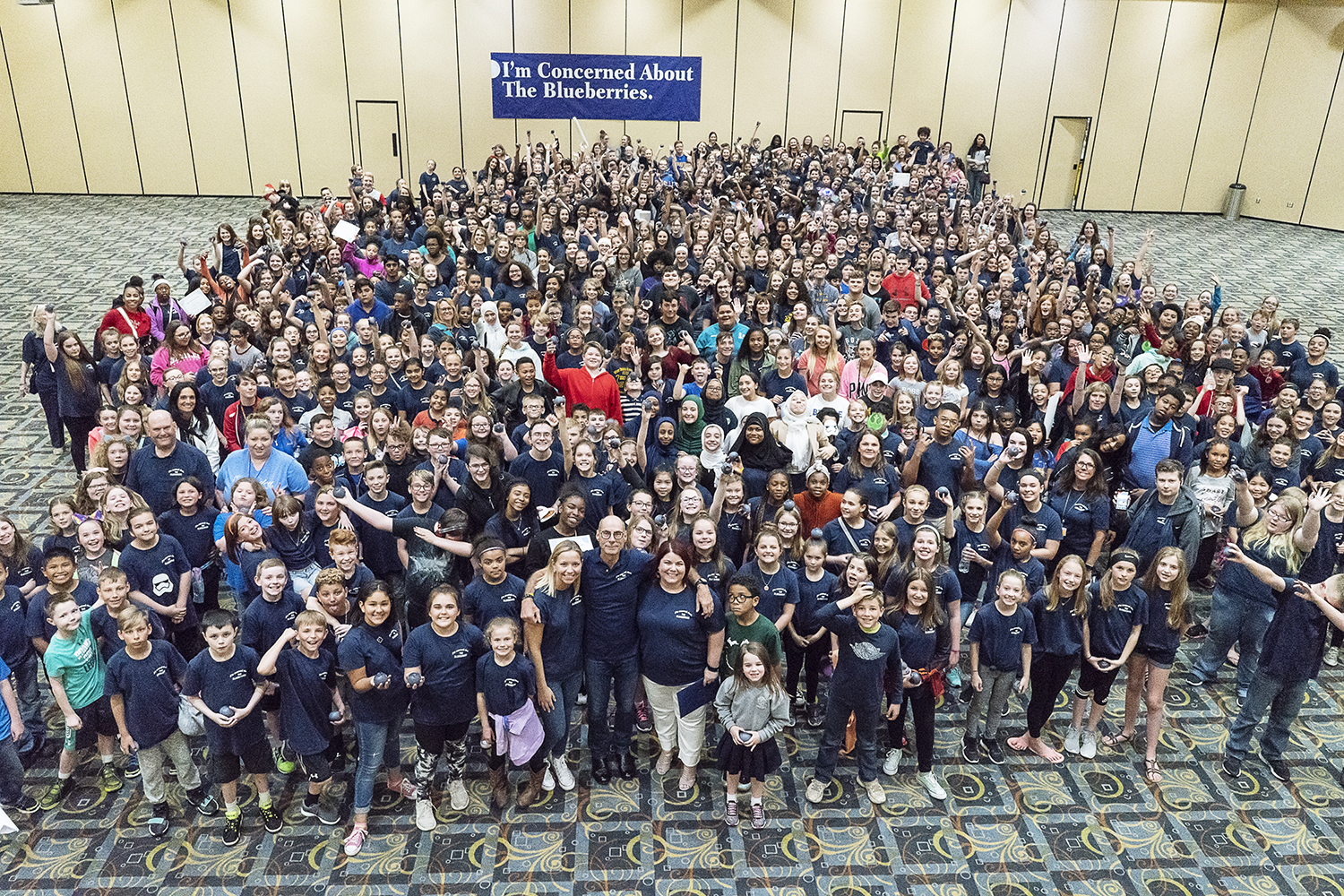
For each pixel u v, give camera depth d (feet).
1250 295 55.98
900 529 20.61
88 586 18.31
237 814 16.93
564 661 17.57
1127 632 18.47
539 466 21.86
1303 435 24.68
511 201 52.44
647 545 17.90
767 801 18.34
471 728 20.31
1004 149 80.28
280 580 16.97
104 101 74.23
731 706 16.85
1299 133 75.77
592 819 17.79
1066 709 21.29
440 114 76.79
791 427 23.67
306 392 25.77
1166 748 19.97
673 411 26.05
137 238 61.11
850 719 19.30
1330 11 72.28
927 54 77.61
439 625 16.33
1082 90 78.74
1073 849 17.30
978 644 18.62
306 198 78.07
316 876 16.33
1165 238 71.36
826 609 17.39
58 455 30.76
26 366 29.37
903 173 66.44
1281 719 18.79
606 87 76.89
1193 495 22.39
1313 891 16.51
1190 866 16.97
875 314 33.94
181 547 19.15
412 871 16.49
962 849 17.25
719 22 76.02
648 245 40.37
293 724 16.61
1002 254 44.65
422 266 35.68
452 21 74.59
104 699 17.56
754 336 28.02
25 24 71.92
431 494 19.97
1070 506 21.76
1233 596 20.86
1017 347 32.27
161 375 27.94
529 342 30.81
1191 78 78.02
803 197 57.67
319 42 74.23
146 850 16.76
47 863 16.44
